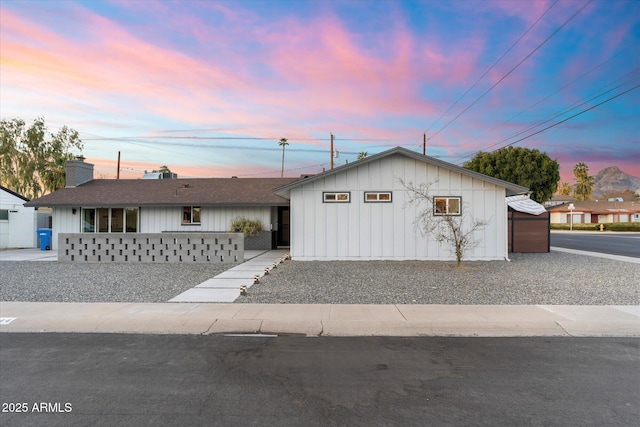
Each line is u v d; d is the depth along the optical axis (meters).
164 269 13.61
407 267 14.10
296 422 3.61
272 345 5.98
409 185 16.33
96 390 4.32
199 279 11.50
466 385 4.49
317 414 3.77
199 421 3.62
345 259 16.28
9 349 5.77
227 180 25.84
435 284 10.69
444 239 16.08
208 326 6.93
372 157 16.14
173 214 22.14
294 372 4.89
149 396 4.17
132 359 5.35
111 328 6.86
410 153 16.06
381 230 16.33
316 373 4.85
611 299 8.87
